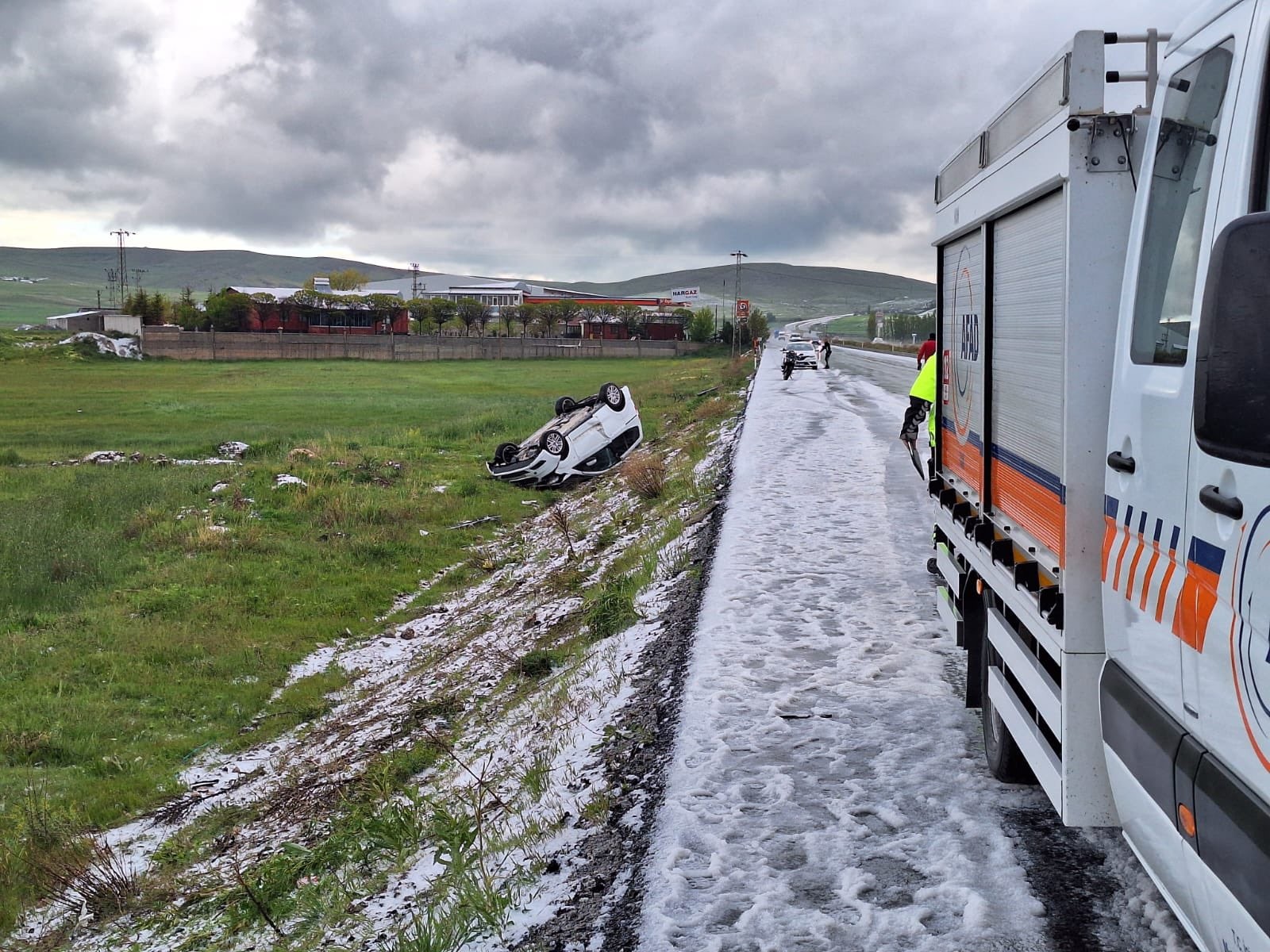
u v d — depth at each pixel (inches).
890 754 243.3
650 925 177.0
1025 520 179.9
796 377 1988.2
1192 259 114.1
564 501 1067.9
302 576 757.3
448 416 1956.2
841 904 179.8
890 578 404.8
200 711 511.2
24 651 584.1
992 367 207.9
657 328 5182.1
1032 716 185.2
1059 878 183.0
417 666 548.4
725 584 405.7
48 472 1211.2
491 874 216.4
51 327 6909.5
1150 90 139.9
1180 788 111.3
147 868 336.2
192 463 1274.6
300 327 4539.9
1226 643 99.7
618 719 292.7
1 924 305.4
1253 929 94.9
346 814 331.3
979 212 210.2
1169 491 116.1
